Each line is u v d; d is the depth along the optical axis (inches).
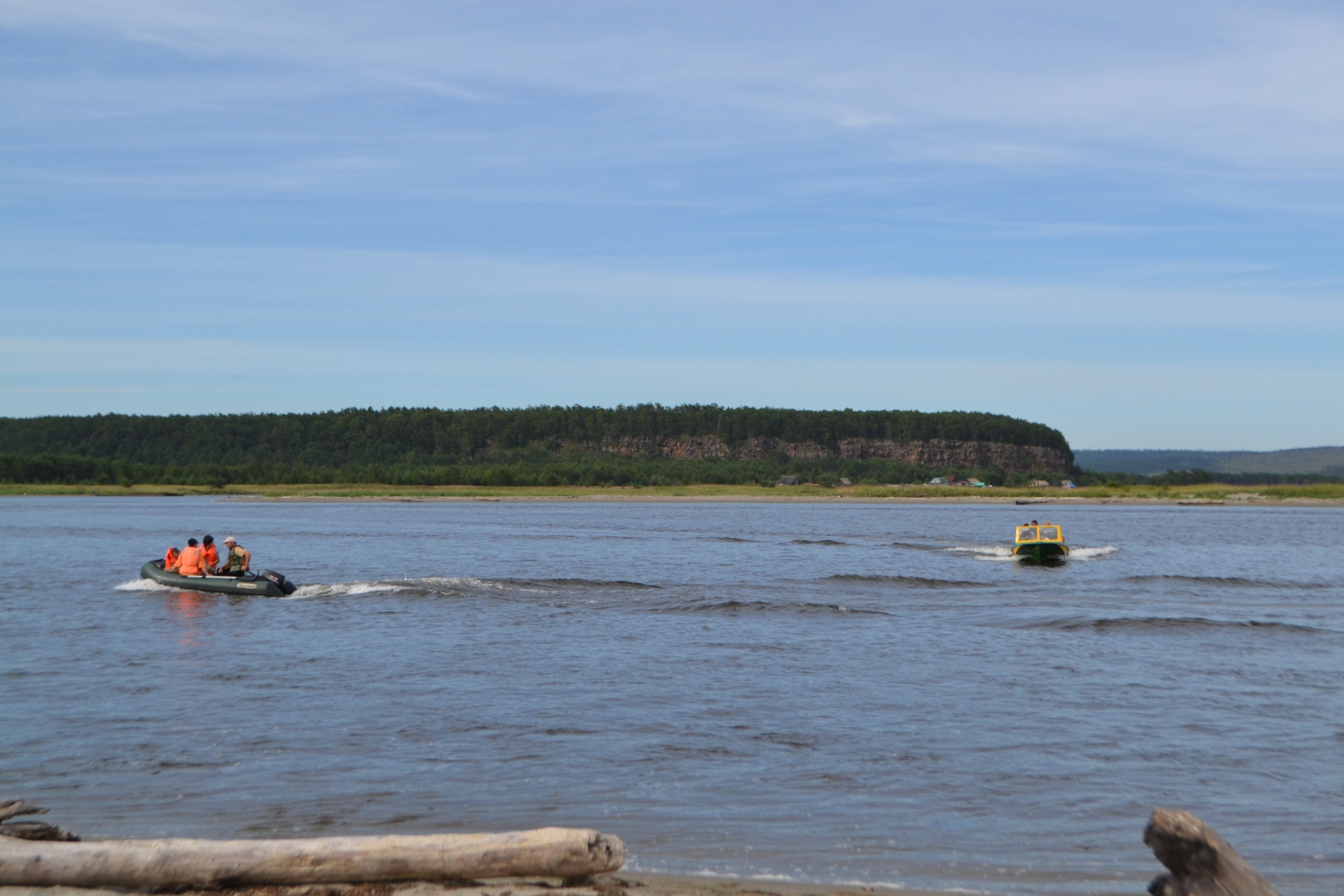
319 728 560.1
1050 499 6003.9
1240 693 669.9
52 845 310.2
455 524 3152.1
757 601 1135.0
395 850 316.5
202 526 2920.8
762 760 506.3
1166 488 6879.9
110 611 1036.5
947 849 390.6
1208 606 1141.1
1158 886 289.7
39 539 2247.8
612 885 335.0
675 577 1493.6
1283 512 4717.0
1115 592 1288.1
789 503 5905.5
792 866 370.0
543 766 491.8
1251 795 459.2
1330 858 386.3
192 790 449.1
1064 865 374.9
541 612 1045.2
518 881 325.7
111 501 5285.4
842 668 752.3
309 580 1432.1
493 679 705.0
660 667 751.7
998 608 1109.7
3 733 546.0
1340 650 844.0
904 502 5944.9
